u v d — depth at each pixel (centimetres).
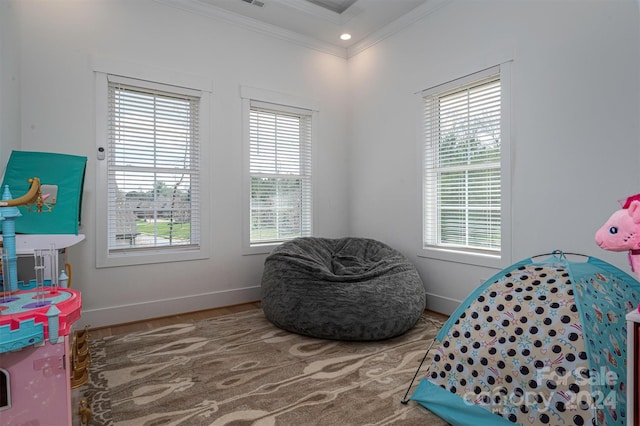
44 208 196
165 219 327
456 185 323
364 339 251
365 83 412
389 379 200
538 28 254
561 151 242
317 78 414
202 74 338
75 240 195
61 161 210
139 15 306
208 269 343
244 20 359
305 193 414
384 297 260
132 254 307
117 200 304
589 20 229
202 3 334
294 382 197
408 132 360
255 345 249
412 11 348
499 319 160
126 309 301
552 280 155
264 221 385
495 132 289
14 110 241
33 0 264
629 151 212
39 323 111
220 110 348
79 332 253
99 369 212
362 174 418
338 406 173
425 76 340
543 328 146
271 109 382
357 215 426
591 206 228
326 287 266
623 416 133
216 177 346
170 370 211
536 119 255
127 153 307
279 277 287
